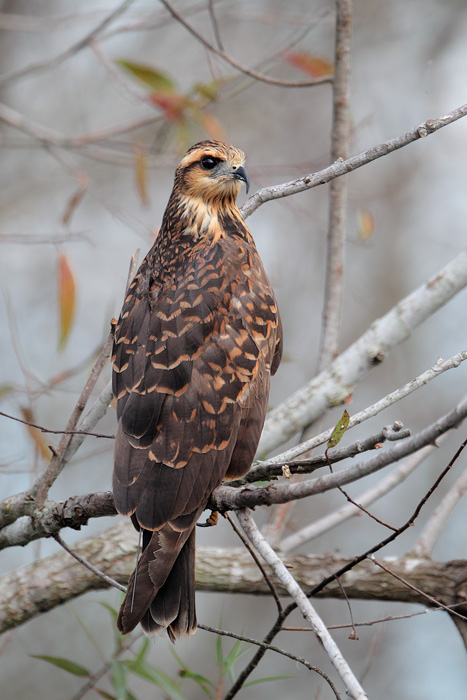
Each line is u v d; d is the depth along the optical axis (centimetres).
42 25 1430
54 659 820
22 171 1702
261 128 1683
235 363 705
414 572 813
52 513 690
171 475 648
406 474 846
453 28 1733
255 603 1405
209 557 862
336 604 1401
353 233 1642
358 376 932
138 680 1373
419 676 1348
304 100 1695
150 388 682
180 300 729
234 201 855
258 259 817
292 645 1373
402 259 1638
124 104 1692
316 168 1388
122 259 1662
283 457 634
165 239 821
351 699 513
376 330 935
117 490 646
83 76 1714
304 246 1611
